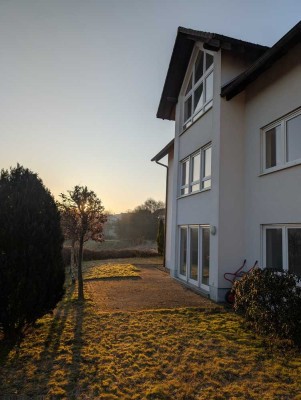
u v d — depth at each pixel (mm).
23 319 4941
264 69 7504
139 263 17484
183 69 12109
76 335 5367
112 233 39656
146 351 4652
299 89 6715
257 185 8047
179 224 11875
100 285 10320
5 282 4781
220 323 6074
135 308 7262
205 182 9836
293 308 4621
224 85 8852
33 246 5012
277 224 7309
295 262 6699
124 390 3561
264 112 7914
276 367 4113
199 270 9852
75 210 9016
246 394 3461
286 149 7152
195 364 4215
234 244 8430
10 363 4297
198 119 10469
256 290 5078
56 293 5422
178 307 7406
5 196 5078
